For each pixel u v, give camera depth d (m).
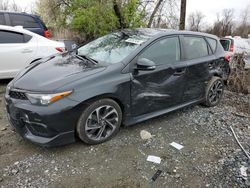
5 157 3.08
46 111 2.89
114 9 10.17
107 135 3.48
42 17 14.69
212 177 2.96
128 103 3.55
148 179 2.86
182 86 4.25
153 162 3.15
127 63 3.50
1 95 5.18
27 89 3.06
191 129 4.09
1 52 5.45
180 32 4.33
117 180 2.81
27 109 2.94
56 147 3.31
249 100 6.09
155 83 3.80
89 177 2.83
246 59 7.76
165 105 4.10
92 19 11.10
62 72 3.34
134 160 3.17
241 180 2.93
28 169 2.89
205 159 3.30
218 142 3.76
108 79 3.30
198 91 4.68
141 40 3.87
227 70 5.32
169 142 3.64
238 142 3.76
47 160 3.06
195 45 4.58
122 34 4.34
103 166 3.02
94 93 3.14
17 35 5.73
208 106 5.11
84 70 3.35
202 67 4.55
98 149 3.33
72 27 12.91
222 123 4.41
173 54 4.10
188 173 3.00
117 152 3.30
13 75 5.70
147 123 4.16
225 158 3.35
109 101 3.35
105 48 4.02
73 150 3.27
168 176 2.93
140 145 3.49
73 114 3.05
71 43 6.48
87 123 3.22
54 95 2.93
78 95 3.05
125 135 3.71
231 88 7.00
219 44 5.18
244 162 3.27
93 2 10.74
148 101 3.80
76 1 12.12
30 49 5.79
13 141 3.43
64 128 3.04
